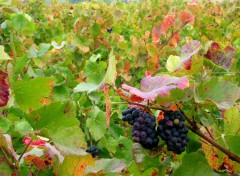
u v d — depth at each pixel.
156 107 0.84
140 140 0.82
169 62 1.00
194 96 0.85
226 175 0.96
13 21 1.88
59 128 0.74
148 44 1.54
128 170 1.00
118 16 2.61
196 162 0.85
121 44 1.97
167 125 0.81
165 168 0.91
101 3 2.78
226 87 0.86
